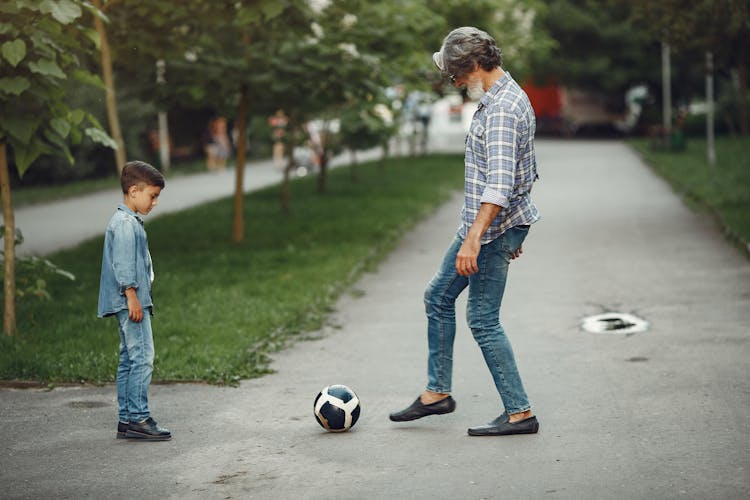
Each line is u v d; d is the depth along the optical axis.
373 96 15.57
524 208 6.61
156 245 17.14
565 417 7.16
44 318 11.04
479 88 6.56
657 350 9.23
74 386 8.48
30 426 7.33
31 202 26.92
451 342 7.07
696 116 50.84
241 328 10.38
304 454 6.52
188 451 6.66
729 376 8.16
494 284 6.66
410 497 5.66
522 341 9.88
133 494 5.86
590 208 21.81
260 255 15.54
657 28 18.66
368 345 9.95
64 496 5.85
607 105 56.03
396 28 15.51
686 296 11.85
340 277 13.50
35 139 9.38
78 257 16.23
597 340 9.79
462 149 48.97
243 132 17.19
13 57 8.60
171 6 14.03
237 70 14.89
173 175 36.72
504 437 6.73
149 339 6.98
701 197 21.58
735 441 6.47
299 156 36.09
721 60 20.08
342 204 23.12
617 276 13.45
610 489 5.67
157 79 15.59
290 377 8.72
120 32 14.59
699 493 5.56
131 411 6.94
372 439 6.81
